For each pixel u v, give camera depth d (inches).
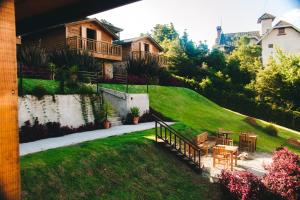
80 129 669.9
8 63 66.0
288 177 414.9
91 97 722.2
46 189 332.5
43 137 565.9
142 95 898.1
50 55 909.2
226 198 426.6
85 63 908.6
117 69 1343.5
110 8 84.5
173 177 500.7
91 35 1178.0
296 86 1572.3
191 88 1594.5
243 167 625.9
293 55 1707.7
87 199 355.6
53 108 609.3
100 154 456.1
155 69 1311.5
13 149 66.6
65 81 700.0
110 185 402.0
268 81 1641.2
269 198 395.5
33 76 736.3
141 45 1457.9
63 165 385.4
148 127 751.1
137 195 410.0
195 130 838.5
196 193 467.2
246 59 2233.0
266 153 800.3
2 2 65.1
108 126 727.7
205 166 605.3
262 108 1517.0
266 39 2303.2
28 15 92.7
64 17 92.8
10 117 66.1
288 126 1457.9
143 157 514.3
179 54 1875.0
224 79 1802.4
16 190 67.0
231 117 1210.0
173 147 586.9
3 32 65.2
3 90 64.8
